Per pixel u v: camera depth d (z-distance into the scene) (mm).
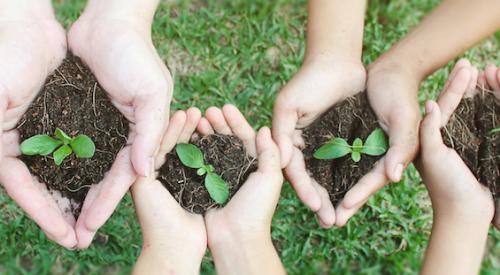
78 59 691
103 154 674
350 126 725
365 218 848
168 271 659
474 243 688
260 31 902
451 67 894
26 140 641
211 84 871
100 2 693
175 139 697
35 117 662
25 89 642
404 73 729
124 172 658
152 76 649
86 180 670
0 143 601
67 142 654
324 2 743
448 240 689
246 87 882
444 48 746
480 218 686
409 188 855
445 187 686
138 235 826
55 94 669
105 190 653
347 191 709
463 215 686
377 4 917
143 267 662
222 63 888
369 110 730
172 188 693
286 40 904
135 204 679
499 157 712
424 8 928
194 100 866
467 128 720
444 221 695
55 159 643
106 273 822
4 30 650
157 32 888
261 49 896
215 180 681
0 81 621
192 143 711
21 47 643
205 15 908
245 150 709
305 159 720
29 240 810
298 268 833
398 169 683
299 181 706
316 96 717
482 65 916
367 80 744
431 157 686
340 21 741
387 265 841
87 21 689
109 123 680
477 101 734
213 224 685
